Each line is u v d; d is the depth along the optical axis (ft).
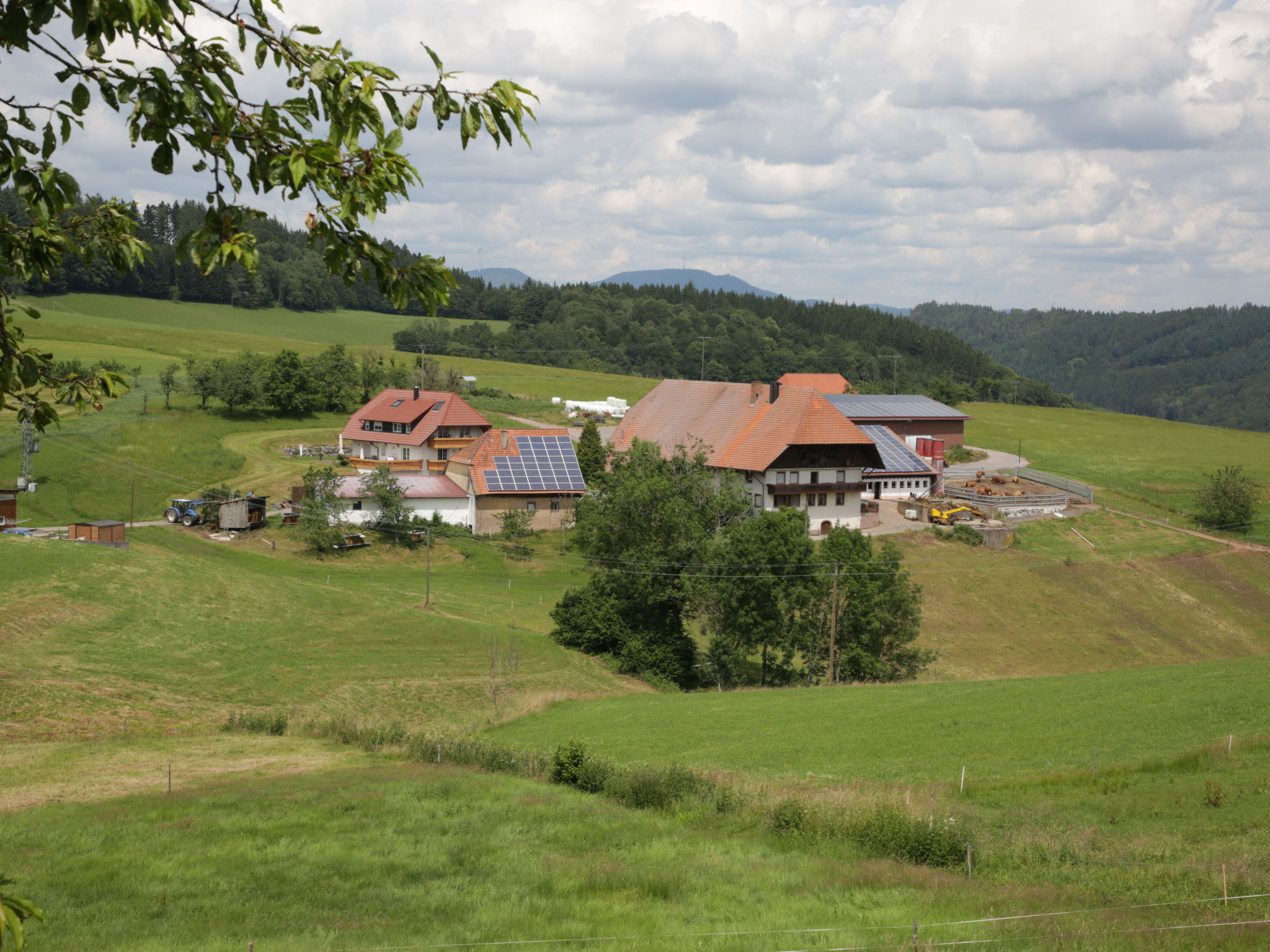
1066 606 269.03
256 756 123.44
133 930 61.87
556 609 223.10
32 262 24.97
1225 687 141.49
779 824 87.40
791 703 160.56
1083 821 85.25
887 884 71.77
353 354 627.46
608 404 535.19
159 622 187.11
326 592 224.94
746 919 64.28
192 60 19.34
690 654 222.69
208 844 82.58
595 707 167.53
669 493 225.76
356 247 21.42
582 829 87.71
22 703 141.90
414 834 85.97
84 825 87.35
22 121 19.20
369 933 61.52
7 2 16.84
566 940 60.08
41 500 291.79
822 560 211.61
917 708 147.54
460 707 171.94
